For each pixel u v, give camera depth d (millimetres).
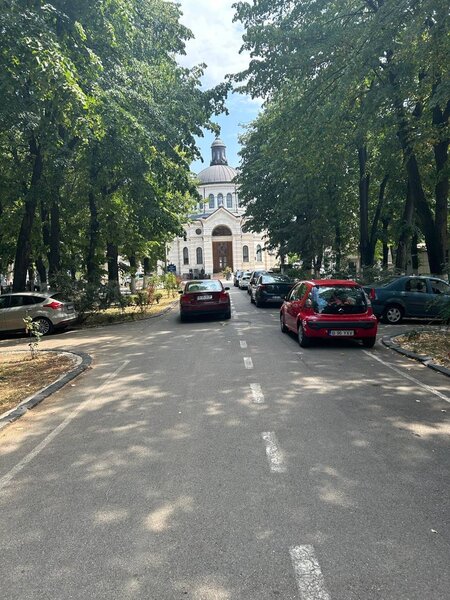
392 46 13859
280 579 2961
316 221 31250
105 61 15961
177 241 99500
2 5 9383
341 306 11320
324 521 3623
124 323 19500
